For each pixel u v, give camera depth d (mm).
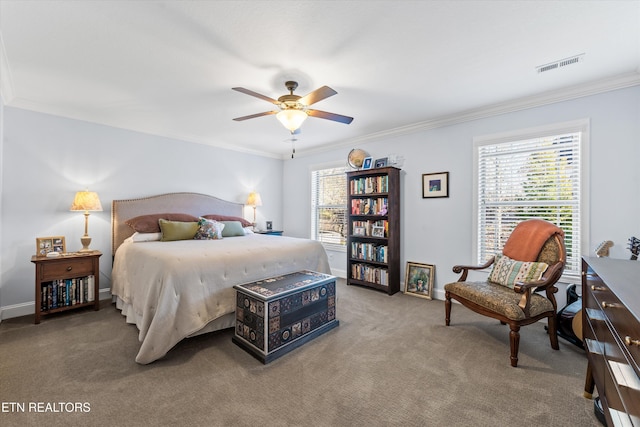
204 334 2516
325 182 5188
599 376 1296
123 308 2951
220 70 2311
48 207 3176
